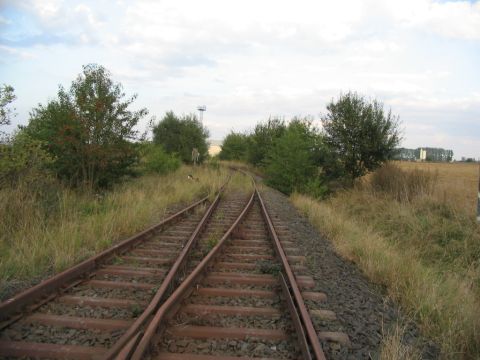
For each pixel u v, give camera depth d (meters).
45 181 11.09
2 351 4.09
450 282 7.23
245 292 5.96
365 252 8.62
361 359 4.33
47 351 4.09
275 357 4.22
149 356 4.01
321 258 8.48
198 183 22.09
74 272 6.20
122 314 5.05
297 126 25.70
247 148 50.72
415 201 15.16
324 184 23.11
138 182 17.75
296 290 5.68
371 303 6.02
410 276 7.14
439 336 5.19
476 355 4.88
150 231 9.63
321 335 4.72
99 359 3.94
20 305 4.98
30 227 8.38
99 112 13.36
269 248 8.95
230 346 4.40
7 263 6.46
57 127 13.31
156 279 6.50
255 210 14.84
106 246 8.32
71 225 8.65
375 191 18.34
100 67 13.98
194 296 5.82
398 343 4.40
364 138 21.61
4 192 9.43
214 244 8.76
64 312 5.09
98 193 13.97
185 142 42.78
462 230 11.77
